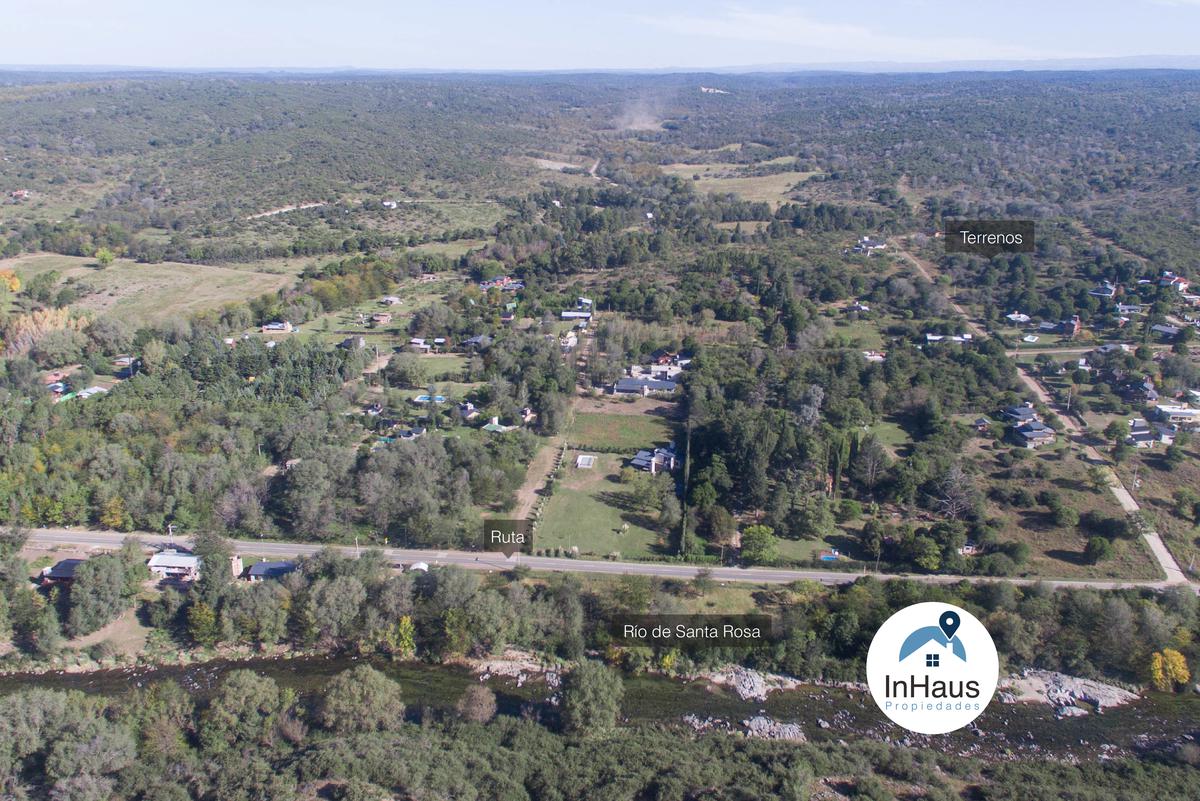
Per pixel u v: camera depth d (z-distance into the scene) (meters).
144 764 82.62
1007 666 104.56
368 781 78.81
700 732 94.25
